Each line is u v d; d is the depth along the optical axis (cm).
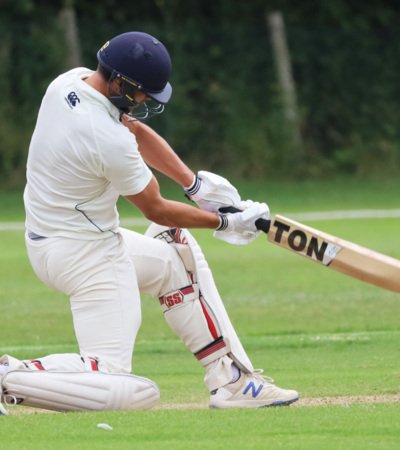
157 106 2070
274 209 6881
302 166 8700
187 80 8525
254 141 8612
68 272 2053
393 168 8919
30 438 1772
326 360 2736
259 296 3972
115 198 2064
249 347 2953
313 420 1883
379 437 1759
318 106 8888
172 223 2066
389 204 7125
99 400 2022
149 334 3322
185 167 2177
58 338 3241
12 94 8169
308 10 9469
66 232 2044
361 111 8944
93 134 1981
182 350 2977
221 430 1814
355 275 2112
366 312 3588
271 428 1828
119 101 2011
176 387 2425
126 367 2078
